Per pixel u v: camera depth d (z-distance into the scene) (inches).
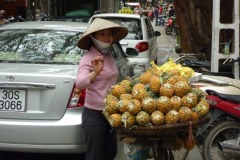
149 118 123.6
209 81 203.0
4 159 190.7
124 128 127.1
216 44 273.0
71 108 165.2
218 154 185.2
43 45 199.6
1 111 165.3
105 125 151.5
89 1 629.6
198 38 376.2
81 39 146.6
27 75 163.5
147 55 388.8
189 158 207.0
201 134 188.7
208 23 369.7
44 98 164.6
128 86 135.7
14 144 164.4
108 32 146.8
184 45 399.9
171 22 1111.6
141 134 126.5
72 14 622.2
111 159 163.5
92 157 150.2
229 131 184.7
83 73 143.0
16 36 207.3
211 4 362.0
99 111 148.9
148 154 143.3
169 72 138.6
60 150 164.1
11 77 163.8
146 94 128.0
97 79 147.6
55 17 611.5
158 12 1721.2
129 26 394.9
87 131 149.4
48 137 162.1
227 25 272.5
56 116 164.4
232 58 272.2
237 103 180.4
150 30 444.1
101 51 148.4
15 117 165.3
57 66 180.4
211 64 275.4
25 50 196.5
